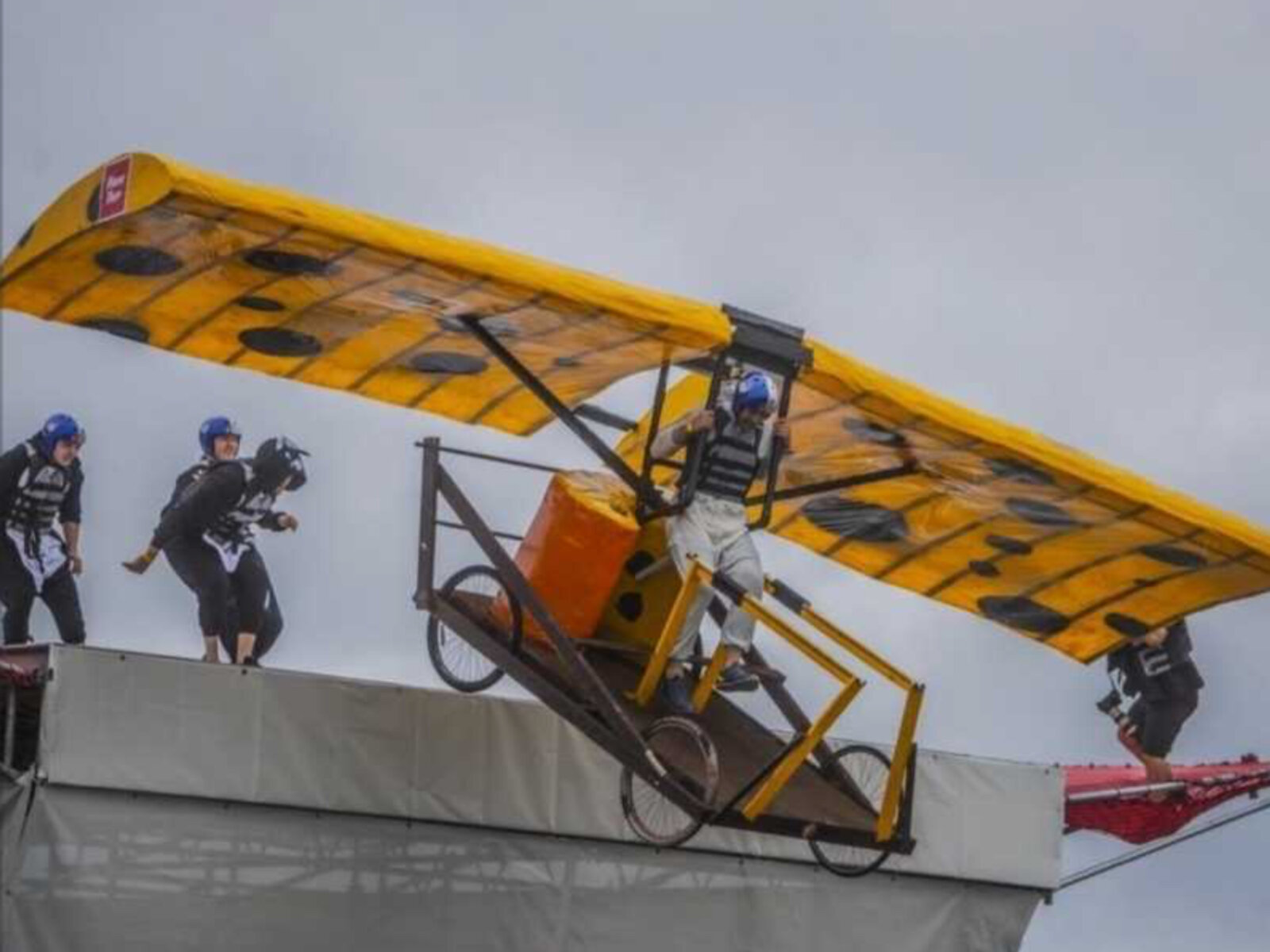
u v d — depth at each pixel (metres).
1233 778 21.38
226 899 17.17
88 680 16.84
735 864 18.91
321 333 17.81
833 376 17.52
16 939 16.48
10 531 18.66
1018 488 19.03
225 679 17.28
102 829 16.83
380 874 17.72
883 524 20.38
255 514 18.78
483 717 18.16
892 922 19.39
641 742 16.97
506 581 17.48
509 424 19.25
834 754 17.94
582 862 18.42
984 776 19.72
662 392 17.78
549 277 16.61
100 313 17.28
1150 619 21.02
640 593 17.98
